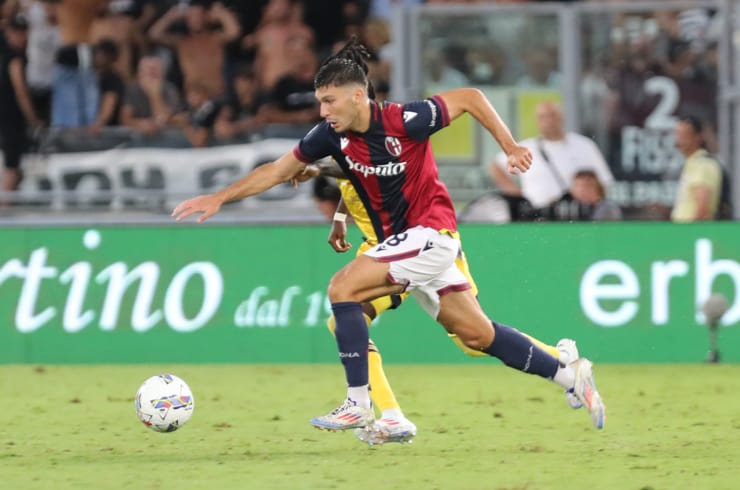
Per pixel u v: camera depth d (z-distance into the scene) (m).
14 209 43.59
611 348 38.00
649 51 43.28
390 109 20.47
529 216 42.09
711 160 42.28
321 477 19.20
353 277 20.72
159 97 47.81
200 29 48.31
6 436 24.25
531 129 43.47
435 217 20.92
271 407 28.75
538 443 22.95
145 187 44.34
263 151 44.69
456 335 21.58
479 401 29.73
